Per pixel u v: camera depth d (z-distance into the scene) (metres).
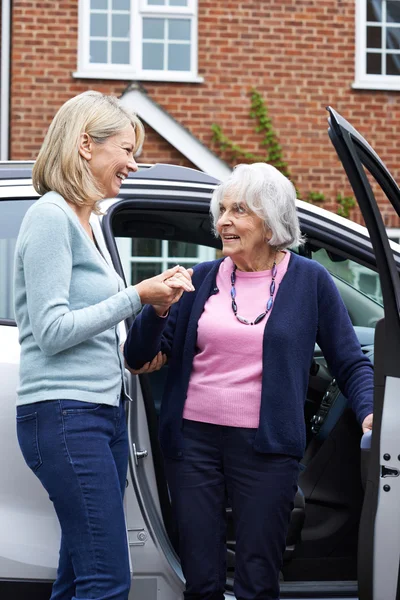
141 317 2.88
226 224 2.88
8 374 2.93
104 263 2.70
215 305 2.95
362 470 2.82
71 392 2.58
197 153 10.57
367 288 4.03
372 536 2.69
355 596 3.21
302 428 2.85
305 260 3.00
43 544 2.92
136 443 3.03
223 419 2.86
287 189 2.88
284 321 2.85
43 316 2.52
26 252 2.56
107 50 10.66
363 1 10.87
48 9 10.48
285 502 2.85
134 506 2.98
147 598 3.00
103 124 2.67
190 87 10.73
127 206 3.29
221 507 2.93
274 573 2.88
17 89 10.46
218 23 10.74
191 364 2.92
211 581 2.90
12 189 3.23
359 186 2.64
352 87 10.86
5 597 2.90
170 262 3.62
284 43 10.80
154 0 10.70
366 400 2.89
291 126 10.84
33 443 2.60
